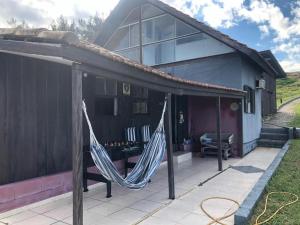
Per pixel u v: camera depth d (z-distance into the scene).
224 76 9.88
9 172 4.82
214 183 6.47
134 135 7.68
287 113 18.39
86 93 6.31
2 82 4.70
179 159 8.80
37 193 5.16
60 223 4.34
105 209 4.92
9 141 4.82
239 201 5.24
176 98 9.97
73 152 3.47
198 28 9.85
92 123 6.46
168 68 11.01
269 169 6.62
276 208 4.61
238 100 9.66
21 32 3.38
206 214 4.64
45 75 5.39
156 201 5.30
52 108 5.53
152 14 11.24
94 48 3.38
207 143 9.45
